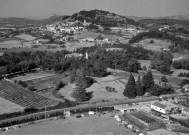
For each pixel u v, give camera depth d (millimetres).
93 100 188375
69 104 175500
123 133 132875
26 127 137000
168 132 136250
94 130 135500
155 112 167875
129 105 179125
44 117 150375
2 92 191875
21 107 167625
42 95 193000
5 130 132250
